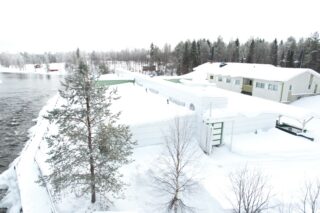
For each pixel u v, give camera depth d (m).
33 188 14.15
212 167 15.58
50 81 73.81
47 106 36.44
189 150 17.23
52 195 12.59
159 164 15.03
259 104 23.00
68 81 11.01
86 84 10.88
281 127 22.34
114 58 139.38
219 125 17.80
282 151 17.56
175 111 19.19
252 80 35.44
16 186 14.98
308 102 32.72
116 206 12.05
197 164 15.57
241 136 20.06
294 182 14.30
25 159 17.61
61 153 11.27
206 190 13.02
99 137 11.38
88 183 11.27
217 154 17.28
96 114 11.23
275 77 32.06
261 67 38.25
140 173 14.42
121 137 12.02
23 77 85.81
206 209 11.98
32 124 29.89
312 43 57.50
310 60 57.59
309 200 12.36
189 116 18.36
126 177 14.09
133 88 31.98
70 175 11.35
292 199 12.52
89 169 11.77
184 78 33.59
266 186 13.58
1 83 66.69
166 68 80.75
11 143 24.12
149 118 17.61
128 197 12.71
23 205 12.76
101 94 11.31
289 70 34.09
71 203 12.20
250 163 16.28
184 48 73.12
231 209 11.52
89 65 11.48
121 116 18.28
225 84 39.38
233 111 18.28
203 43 81.94
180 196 12.70
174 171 13.71
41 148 18.88
